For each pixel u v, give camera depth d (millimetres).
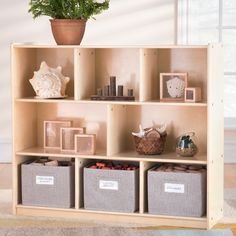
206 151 5730
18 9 7355
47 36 7367
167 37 7301
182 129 5777
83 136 5711
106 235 5309
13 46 5727
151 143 5609
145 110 5836
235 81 7465
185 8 7270
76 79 5633
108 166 5703
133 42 7316
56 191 5723
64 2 5656
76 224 5543
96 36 7336
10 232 5367
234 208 5898
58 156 5684
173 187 5492
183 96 5609
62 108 5969
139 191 5633
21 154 5762
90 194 5652
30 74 5934
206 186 5504
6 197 6176
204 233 5352
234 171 7055
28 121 5926
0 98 7422
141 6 7281
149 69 5641
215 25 7426
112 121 5629
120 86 5621
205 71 5703
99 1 7344
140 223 5562
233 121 7426
